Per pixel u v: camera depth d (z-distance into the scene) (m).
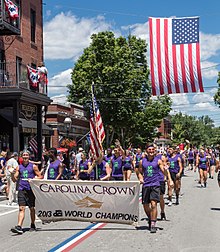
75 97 43.44
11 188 16.22
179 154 15.32
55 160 12.00
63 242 9.23
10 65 24.16
